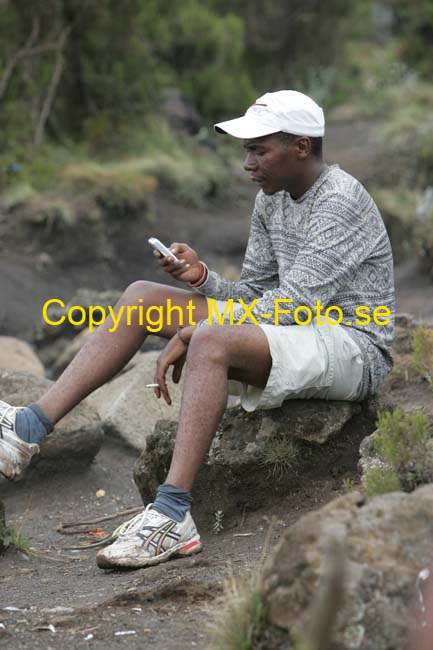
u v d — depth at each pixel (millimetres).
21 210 13070
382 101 21375
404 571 2785
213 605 3381
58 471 5941
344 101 22547
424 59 25031
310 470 4656
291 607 2811
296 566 2824
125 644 3135
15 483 5859
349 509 2959
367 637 2707
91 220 13172
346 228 4340
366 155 17219
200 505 4746
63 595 3871
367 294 4461
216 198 15336
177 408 6613
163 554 4074
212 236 14250
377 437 3967
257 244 4805
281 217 4582
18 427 4270
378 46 26484
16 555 4676
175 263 4527
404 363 5441
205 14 17969
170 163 15062
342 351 4344
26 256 12719
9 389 6004
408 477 3787
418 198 13938
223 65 18344
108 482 6043
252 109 4426
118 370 4500
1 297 11719
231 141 17750
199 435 4070
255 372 4250
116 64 15484
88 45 15250
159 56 17734
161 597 3547
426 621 2713
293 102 4379
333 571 2428
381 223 4531
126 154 15141
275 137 4395
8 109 14391
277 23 21797
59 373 8789
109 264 13195
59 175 13867
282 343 4219
